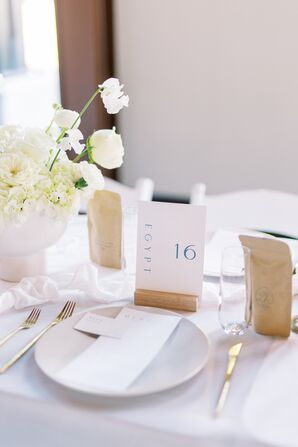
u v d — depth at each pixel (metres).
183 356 0.92
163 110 2.97
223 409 0.79
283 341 0.98
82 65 2.78
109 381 0.84
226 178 2.99
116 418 0.77
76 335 0.99
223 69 2.79
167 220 1.13
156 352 0.92
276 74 2.72
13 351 0.96
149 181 1.86
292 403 0.81
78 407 0.80
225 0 2.67
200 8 2.72
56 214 1.13
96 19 2.71
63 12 2.71
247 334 1.01
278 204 1.76
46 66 4.29
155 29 2.83
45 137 1.12
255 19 2.66
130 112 3.04
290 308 0.97
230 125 2.89
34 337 1.01
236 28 2.70
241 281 1.04
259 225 1.78
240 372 0.89
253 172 2.93
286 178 2.88
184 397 0.82
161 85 2.93
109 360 0.90
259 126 2.84
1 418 0.85
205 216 1.11
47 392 0.84
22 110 3.78
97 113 2.84
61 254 1.44
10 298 1.13
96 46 2.75
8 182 1.08
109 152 1.13
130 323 1.01
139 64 2.93
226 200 1.79
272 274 0.97
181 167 3.06
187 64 2.85
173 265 1.14
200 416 0.78
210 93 2.86
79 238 1.55
